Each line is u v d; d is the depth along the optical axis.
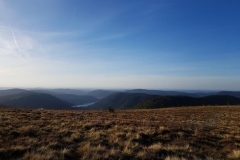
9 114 19.67
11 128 12.45
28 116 19.12
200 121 22.89
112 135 12.16
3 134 10.95
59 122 16.27
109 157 8.23
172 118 25.56
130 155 8.67
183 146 10.84
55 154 8.20
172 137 12.78
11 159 7.54
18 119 16.53
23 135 11.03
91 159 7.89
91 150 8.84
